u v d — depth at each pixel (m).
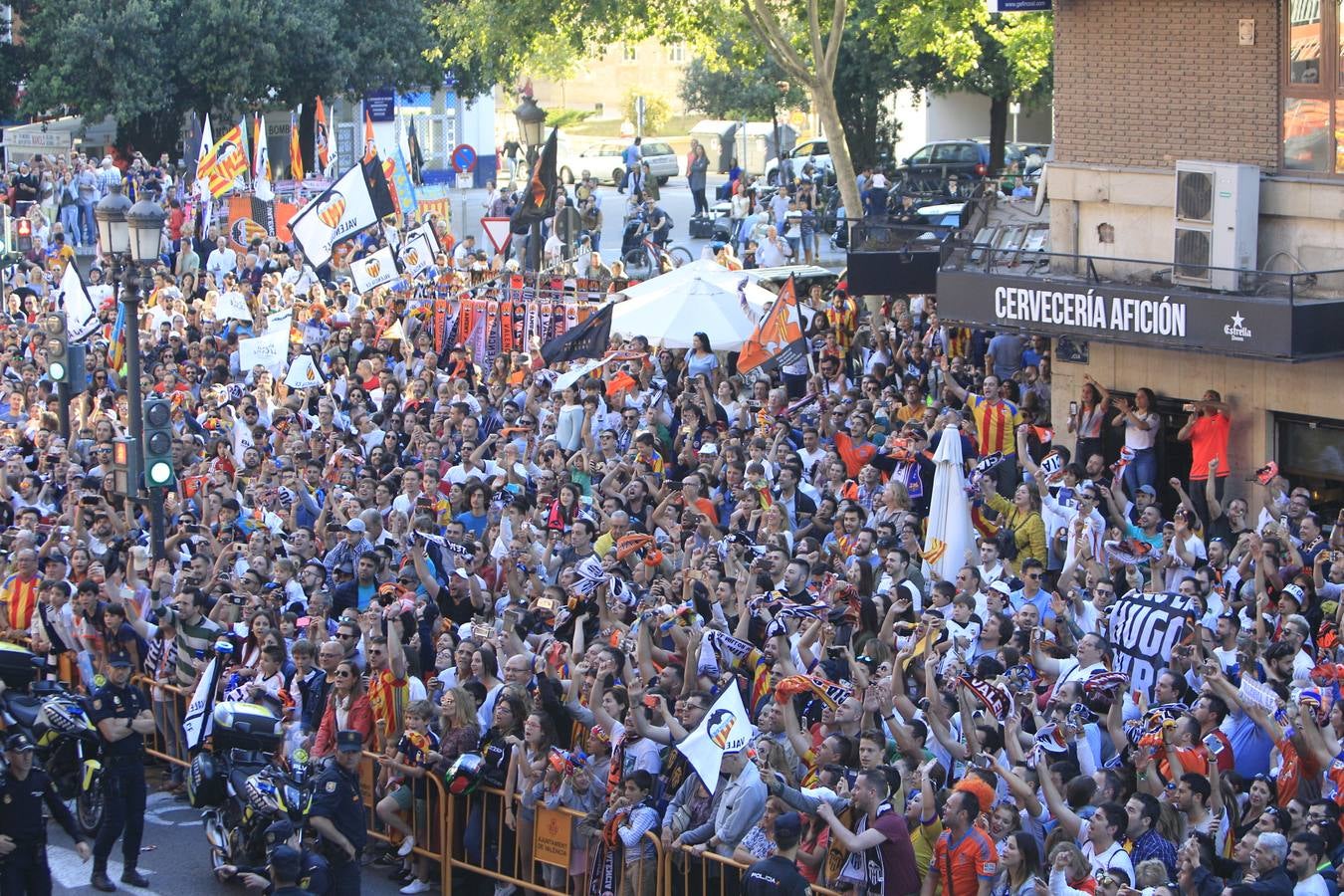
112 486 19.91
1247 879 10.31
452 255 35.47
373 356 26.59
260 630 14.87
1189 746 11.66
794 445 20.53
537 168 33.94
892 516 17.52
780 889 10.55
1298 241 19.83
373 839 14.38
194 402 25.22
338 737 12.34
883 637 13.83
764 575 14.79
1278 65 19.81
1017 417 20.45
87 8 51.00
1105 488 17.61
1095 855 10.73
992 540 17.47
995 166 44.94
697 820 12.23
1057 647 13.57
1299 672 13.03
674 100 86.12
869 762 11.40
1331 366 19.20
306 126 57.53
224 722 13.43
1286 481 17.69
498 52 40.47
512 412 22.62
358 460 20.86
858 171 50.00
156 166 48.88
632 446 20.44
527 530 17.06
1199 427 20.00
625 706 12.77
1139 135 21.34
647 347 24.62
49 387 25.55
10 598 16.62
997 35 38.62
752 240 37.75
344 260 33.19
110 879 13.62
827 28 46.56
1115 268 21.84
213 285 33.06
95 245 44.50
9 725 14.61
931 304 27.75
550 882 13.01
